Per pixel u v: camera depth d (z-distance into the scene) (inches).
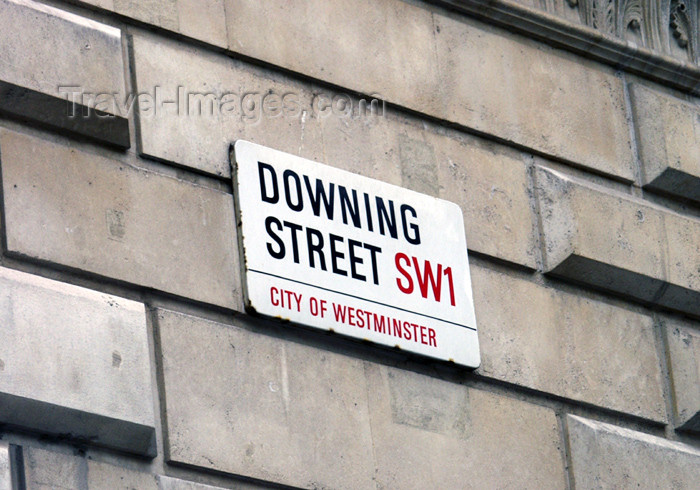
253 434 667.4
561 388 767.1
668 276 813.2
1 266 633.6
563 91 821.9
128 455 641.0
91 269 651.5
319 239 709.9
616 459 768.9
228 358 673.0
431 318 731.4
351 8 762.8
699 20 882.8
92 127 668.7
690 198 849.5
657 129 842.8
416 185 754.2
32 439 622.5
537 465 746.8
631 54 850.1
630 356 798.5
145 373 647.1
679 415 804.0
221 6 722.8
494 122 790.5
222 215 692.7
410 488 700.7
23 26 663.1
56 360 626.5
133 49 693.3
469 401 735.1
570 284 794.2
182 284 672.4
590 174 820.6
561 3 834.8
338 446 687.7
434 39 785.6
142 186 675.4
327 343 705.0
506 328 760.3
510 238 776.3
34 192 647.8
